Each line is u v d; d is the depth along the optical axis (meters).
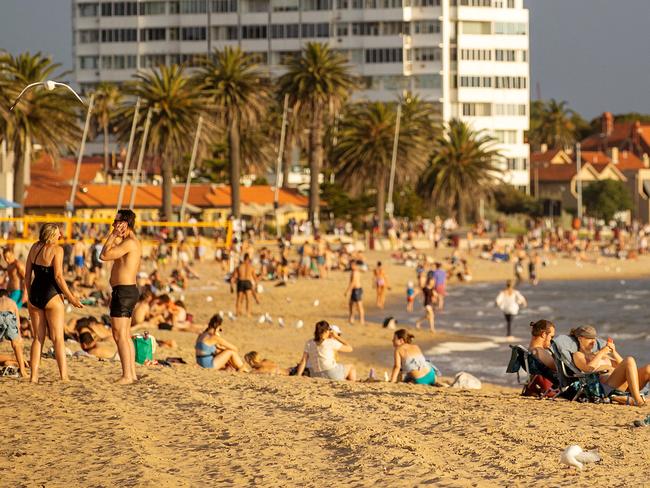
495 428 20.19
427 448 18.42
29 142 116.19
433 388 28.27
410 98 178.12
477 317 69.81
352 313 62.47
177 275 82.19
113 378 26.89
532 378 25.92
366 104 166.12
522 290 96.75
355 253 102.62
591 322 68.75
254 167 188.38
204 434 20.33
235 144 142.62
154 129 134.75
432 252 135.38
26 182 139.12
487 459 17.47
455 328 62.72
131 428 20.72
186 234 137.88
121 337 26.11
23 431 20.67
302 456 18.25
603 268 122.94
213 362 32.50
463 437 19.47
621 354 53.47
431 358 49.28
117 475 17.23
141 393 24.86
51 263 25.72
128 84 141.38
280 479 16.64
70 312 53.47
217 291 80.44
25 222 94.88
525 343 54.88
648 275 116.50
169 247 106.31
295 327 57.06
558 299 87.06
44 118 116.00
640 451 17.92
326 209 169.12
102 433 20.36
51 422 21.47
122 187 127.12
